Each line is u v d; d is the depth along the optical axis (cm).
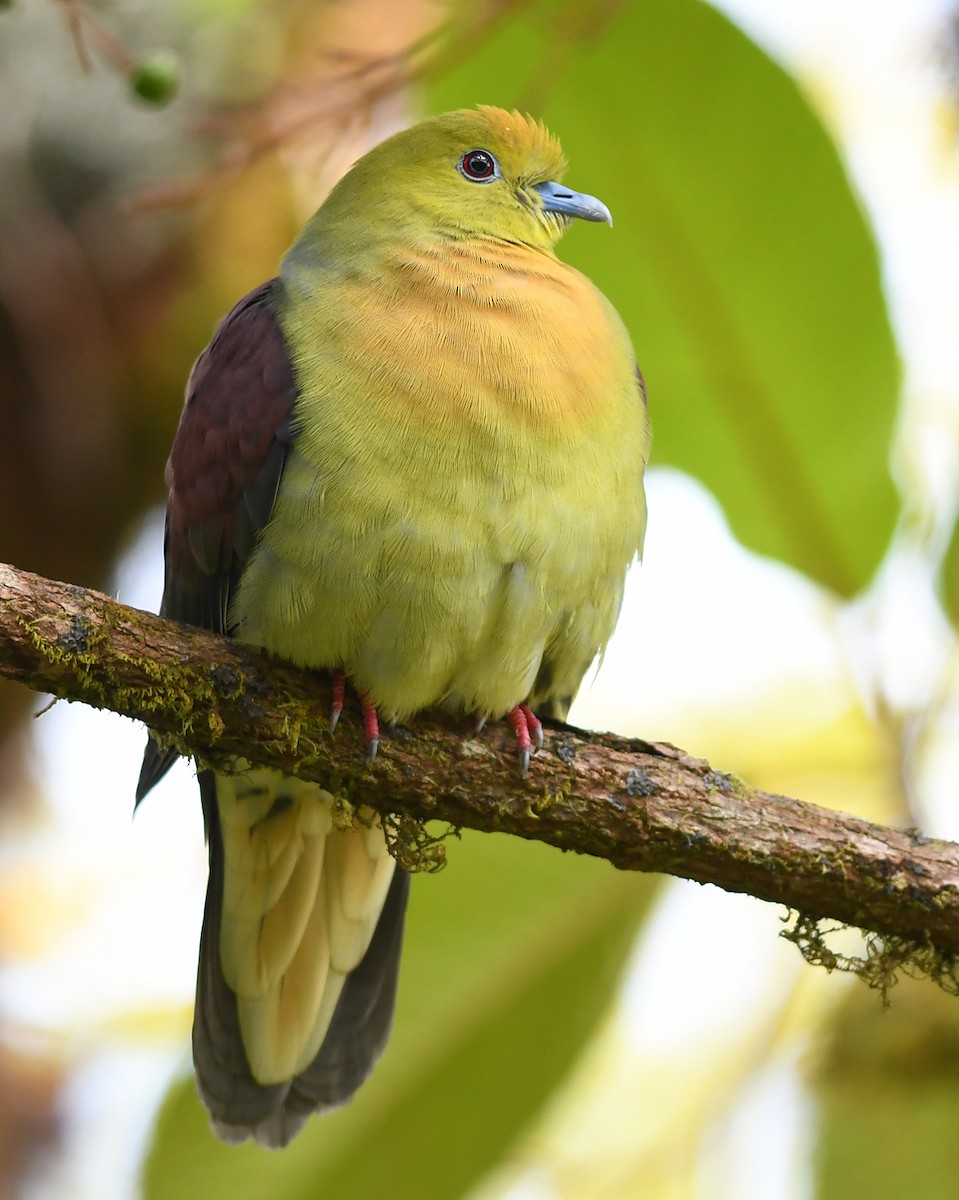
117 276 1063
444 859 700
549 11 757
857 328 779
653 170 784
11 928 1107
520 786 680
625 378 768
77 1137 1053
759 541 794
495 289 745
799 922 664
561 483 714
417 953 775
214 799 814
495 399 707
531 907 774
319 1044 810
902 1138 744
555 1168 947
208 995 819
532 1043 775
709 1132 932
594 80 772
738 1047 982
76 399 1064
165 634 650
